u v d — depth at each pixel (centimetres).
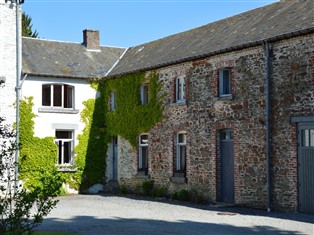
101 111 2761
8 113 2478
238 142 1956
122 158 2630
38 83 2591
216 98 2053
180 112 2248
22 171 2478
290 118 1756
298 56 1736
